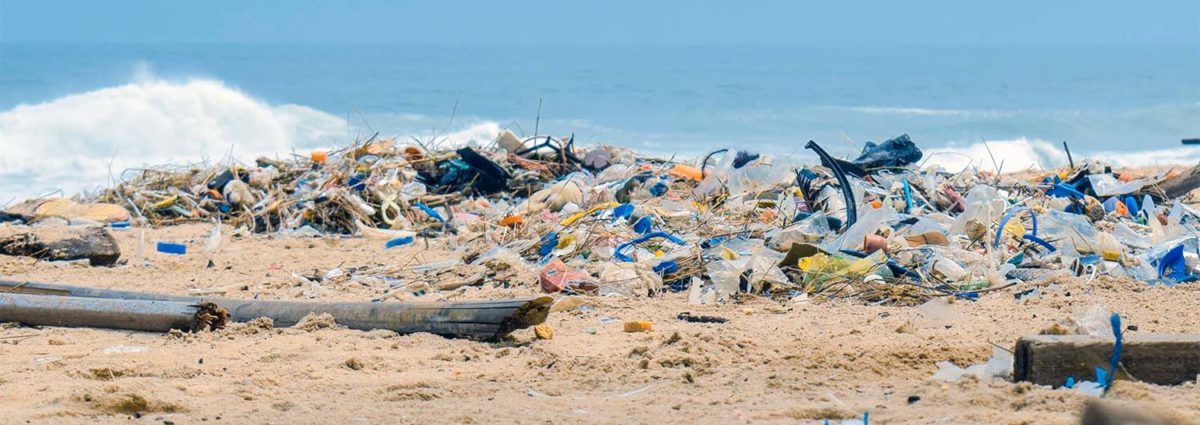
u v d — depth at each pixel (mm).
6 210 58750
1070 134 148000
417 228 53406
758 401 22297
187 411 22078
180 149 115438
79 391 22828
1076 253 38844
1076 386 22250
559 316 31625
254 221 55250
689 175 59500
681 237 42281
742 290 35188
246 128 127625
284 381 24453
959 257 37688
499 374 24969
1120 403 20125
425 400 23047
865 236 38375
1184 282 36062
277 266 43188
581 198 54625
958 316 31000
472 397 23234
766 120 165500
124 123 115062
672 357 25484
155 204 59500
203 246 49312
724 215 46875
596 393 23469
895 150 56094
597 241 41062
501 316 27984
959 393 22203
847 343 26797
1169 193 54531
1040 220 42688
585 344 27844
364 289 37812
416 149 65625
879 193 49969
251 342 28234
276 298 36531
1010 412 20812
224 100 129875
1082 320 27000
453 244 47031
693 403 22297
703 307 33156
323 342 28047
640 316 31688
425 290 37000
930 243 39531
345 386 23938
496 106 189500
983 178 57906
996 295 34250
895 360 24938
